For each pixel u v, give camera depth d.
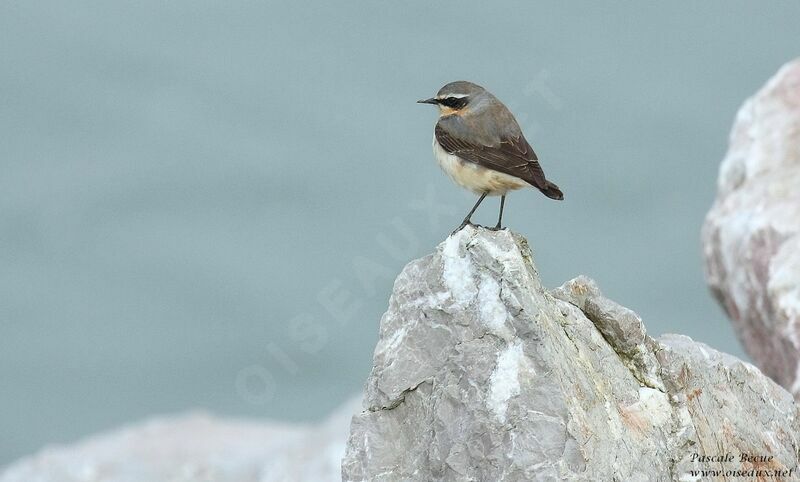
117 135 38.72
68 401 28.81
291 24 43.72
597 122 36.00
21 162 37.44
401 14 43.09
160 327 30.75
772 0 41.72
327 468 16.33
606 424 8.86
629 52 39.38
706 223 15.91
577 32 40.84
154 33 43.97
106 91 40.97
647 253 30.98
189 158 37.12
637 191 32.88
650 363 9.61
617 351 9.66
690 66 38.53
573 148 34.84
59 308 31.72
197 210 35.03
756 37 39.94
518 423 8.56
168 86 40.97
